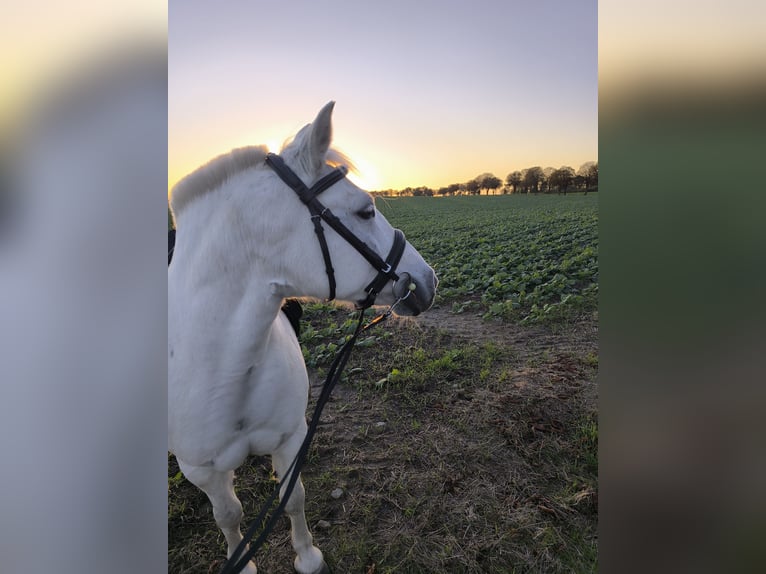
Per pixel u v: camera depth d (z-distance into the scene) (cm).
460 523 254
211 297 147
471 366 452
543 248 1034
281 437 180
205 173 146
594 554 229
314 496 276
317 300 188
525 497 271
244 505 272
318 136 142
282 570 229
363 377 438
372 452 318
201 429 156
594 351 481
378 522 257
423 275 176
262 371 164
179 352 150
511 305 627
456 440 329
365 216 158
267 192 145
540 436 329
